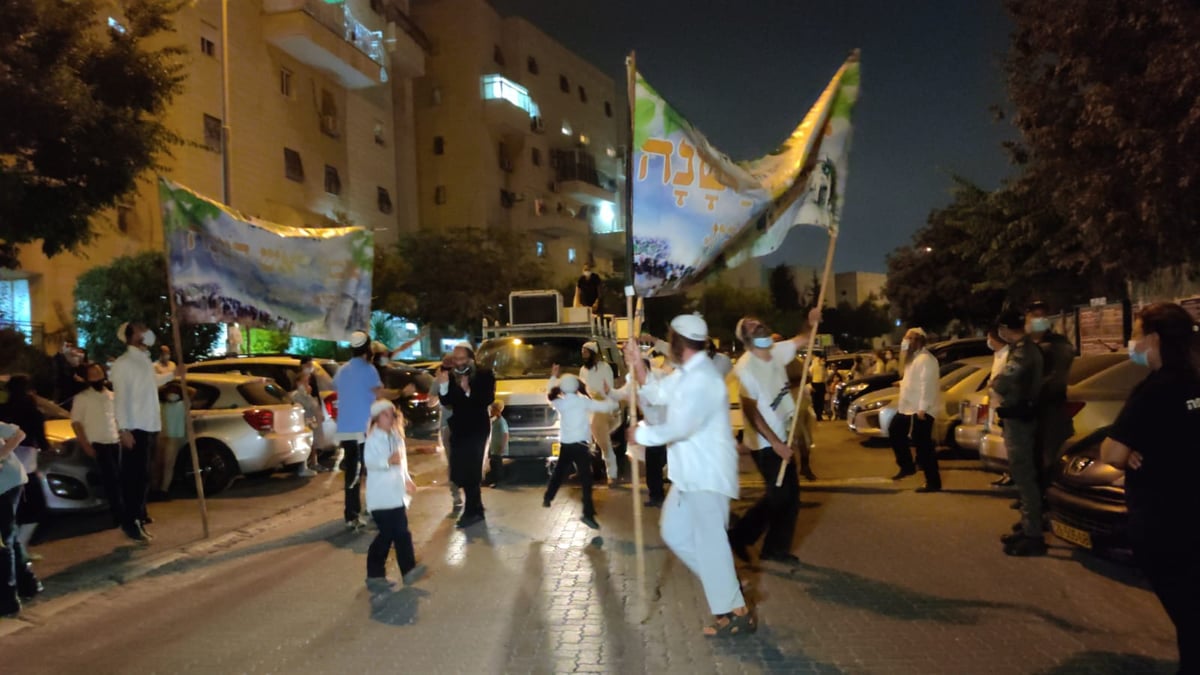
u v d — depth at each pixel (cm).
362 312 931
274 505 1046
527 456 1170
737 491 522
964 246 2542
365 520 879
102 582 693
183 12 2812
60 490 890
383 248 3706
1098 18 1275
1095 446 661
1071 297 2289
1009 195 2103
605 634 540
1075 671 464
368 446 667
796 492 670
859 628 538
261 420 1143
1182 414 362
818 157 624
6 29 997
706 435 512
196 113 2867
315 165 3572
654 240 578
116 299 2203
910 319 3656
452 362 867
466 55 4938
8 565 606
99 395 842
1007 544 712
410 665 498
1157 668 466
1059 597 592
